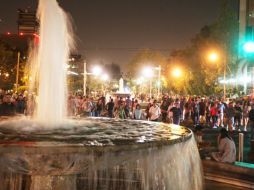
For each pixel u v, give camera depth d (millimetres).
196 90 59531
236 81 48219
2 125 8516
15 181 5418
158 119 25047
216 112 27734
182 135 7254
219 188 9633
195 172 8305
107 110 29141
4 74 57125
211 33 49656
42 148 5152
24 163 5242
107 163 5566
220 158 11180
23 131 7398
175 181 6789
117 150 5586
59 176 5535
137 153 5836
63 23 11125
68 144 5398
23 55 68062
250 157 13984
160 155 6270
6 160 5223
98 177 5668
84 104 28703
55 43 10906
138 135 7086
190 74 63531
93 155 5406
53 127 8305
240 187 9758
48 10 10953
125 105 28969
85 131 7699
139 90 107000
